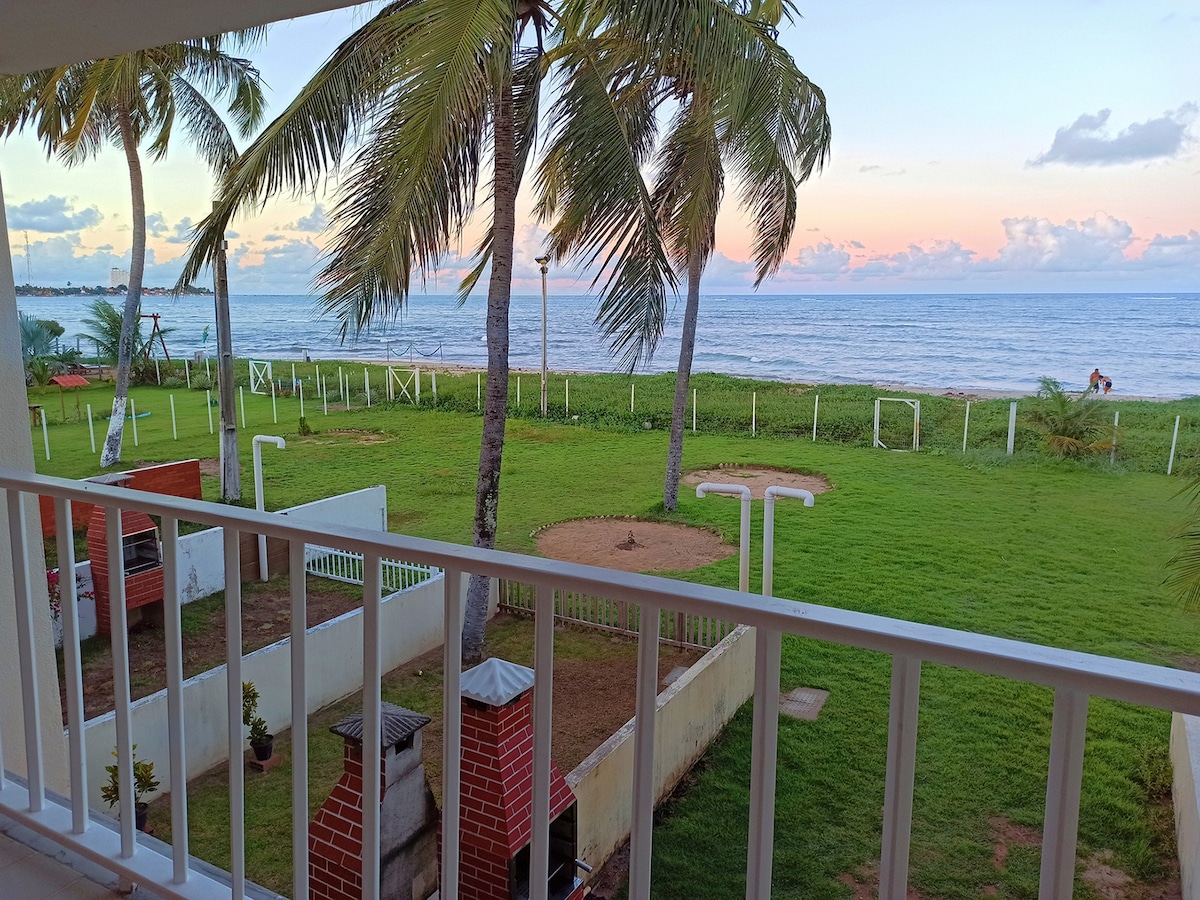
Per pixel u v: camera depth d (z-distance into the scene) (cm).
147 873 154
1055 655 75
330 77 645
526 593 942
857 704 772
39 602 232
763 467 1972
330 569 1042
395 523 1459
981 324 5297
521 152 764
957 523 1484
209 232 638
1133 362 4266
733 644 691
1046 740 719
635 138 947
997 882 534
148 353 3334
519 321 5816
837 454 2136
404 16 559
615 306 668
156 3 193
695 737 634
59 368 3238
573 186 660
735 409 2816
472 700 229
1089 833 573
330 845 214
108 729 534
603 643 864
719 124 693
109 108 1507
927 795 638
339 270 598
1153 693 69
